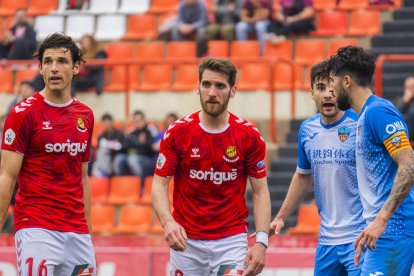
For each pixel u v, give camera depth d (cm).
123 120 3073
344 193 1373
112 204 2731
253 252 1277
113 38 3512
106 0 3638
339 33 3222
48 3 3703
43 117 1282
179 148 1281
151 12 3566
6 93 3197
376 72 2512
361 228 1363
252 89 2995
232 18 3256
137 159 2728
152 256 2031
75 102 1314
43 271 1279
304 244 2069
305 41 3175
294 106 2886
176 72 3188
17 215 1296
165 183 1287
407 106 2508
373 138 1212
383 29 3212
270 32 3184
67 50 1284
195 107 3072
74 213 1305
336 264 1390
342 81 1236
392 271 1211
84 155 1323
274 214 2588
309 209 2495
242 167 1297
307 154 1404
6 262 2067
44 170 1285
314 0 3381
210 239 1295
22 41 3219
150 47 3331
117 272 2041
